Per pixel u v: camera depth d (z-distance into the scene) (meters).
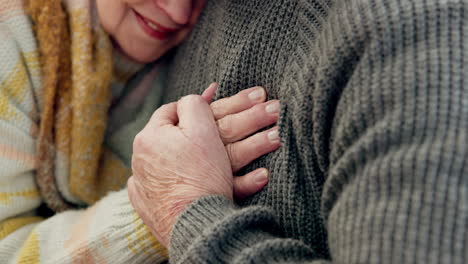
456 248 0.35
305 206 0.52
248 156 0.59
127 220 0.70
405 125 0.38
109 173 0.91
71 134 0.84
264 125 0.60
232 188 0.59
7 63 0.78
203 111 0.62
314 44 0.53
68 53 0.82
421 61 0.39
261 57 0.60
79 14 0.79
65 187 0.88
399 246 0.36
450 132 0.37
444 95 0.38
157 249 0.67
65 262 0.71
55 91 0.82
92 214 0.77
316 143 0.48
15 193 0.82
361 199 0.39
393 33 0.41
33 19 0.80
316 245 0.52
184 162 0.58
